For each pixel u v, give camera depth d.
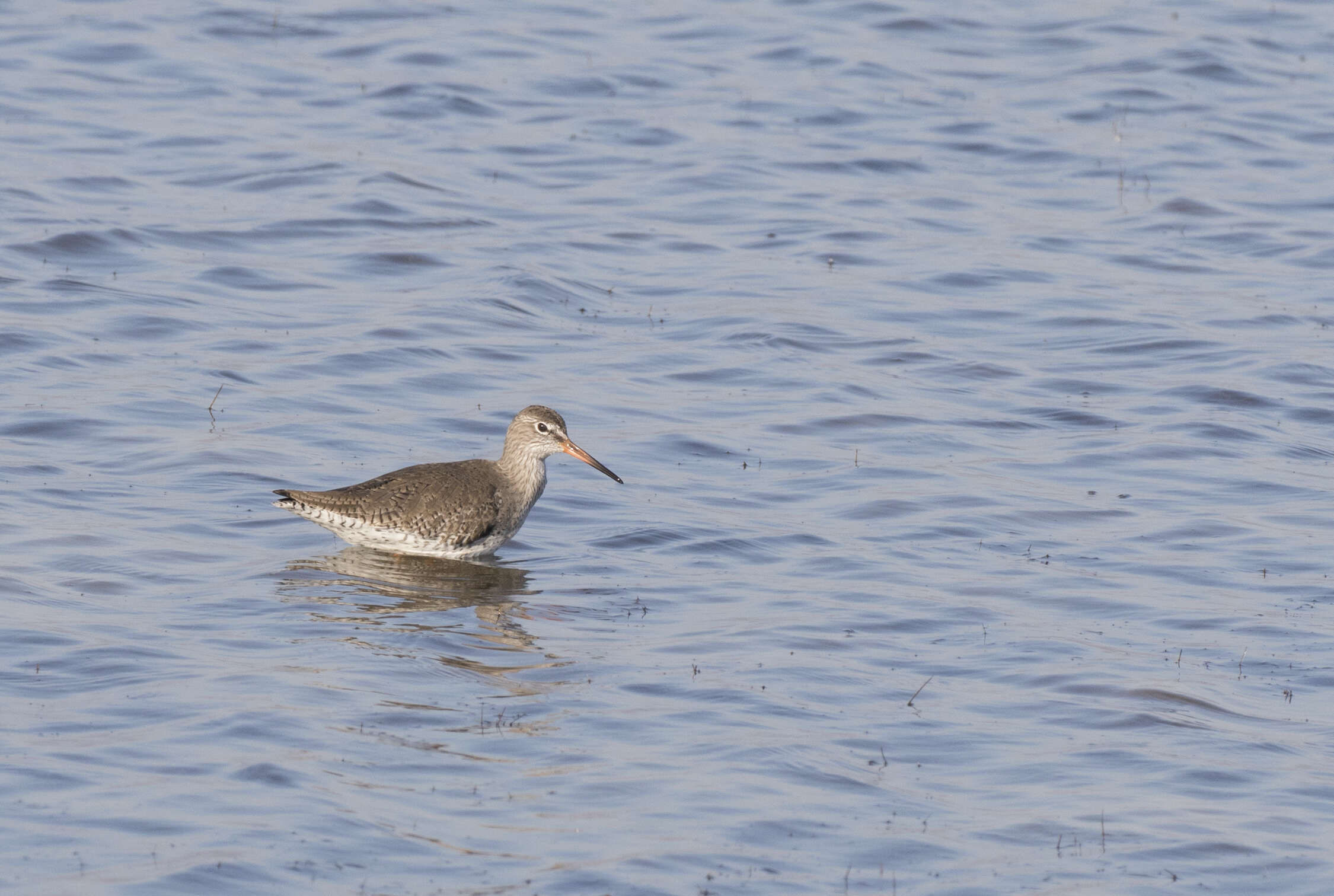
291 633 15.19
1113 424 23.55
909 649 15.49
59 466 19.81
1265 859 11.61
